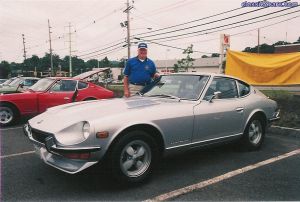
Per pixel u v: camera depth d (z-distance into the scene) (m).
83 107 4.32
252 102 5.63
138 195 3.78
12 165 4.88
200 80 5.07
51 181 4.19
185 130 4.43
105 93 10.14
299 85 9.80
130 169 3.96
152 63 6.39
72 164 3.68
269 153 5.67
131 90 6.41
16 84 14.20
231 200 3.67
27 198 3.67
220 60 11.23
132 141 3.86
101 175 4.38
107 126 3.68
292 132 7.20
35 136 4.11
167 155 4.33
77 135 3.65
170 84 5.27
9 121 8.61
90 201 3.60
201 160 5.19
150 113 4.08
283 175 4.52
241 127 5.41
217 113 4.88
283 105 10.08
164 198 3.71
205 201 3.64
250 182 4.24
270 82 10.14
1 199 3.63
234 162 5.10
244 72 10.57
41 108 8.93
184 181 4.24
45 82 9.58
